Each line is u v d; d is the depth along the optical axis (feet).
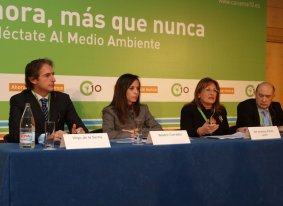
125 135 9.74
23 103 9.22
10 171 6.12
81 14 12.90
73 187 6.54
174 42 14.39
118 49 13.48
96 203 6.72
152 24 13.99
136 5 13.73
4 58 11.90
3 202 6.12
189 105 11.07
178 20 14.44
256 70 15.99
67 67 12.75
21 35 12.10
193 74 14.75
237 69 15.57
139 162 7.04
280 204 8.44
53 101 9.73
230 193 7.82
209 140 8.05
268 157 8.27
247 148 8.01
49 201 6.38
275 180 8.35
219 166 7.72
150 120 10.71
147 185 7.09
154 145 7.20
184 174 7.39
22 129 6.84
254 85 15.94
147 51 13.93
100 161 6.73
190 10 14.65
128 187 6.95
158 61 14.12
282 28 16.93
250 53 15.84
